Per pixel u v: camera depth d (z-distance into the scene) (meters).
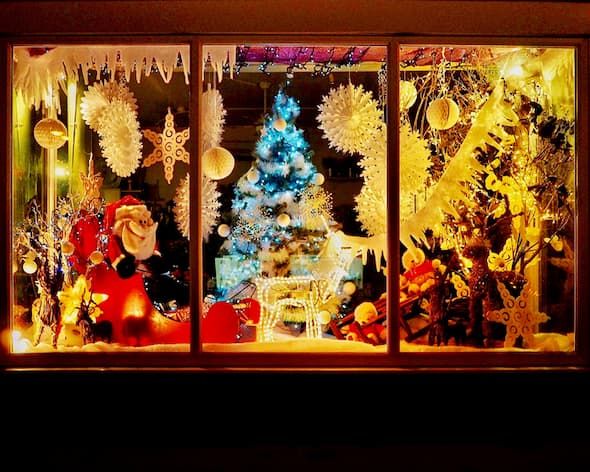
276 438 4.45
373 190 5.03
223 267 5.07
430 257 4.91
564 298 4.72
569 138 4.74
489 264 4.92
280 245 5.18
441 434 4.46
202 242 4.72
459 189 5.04
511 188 5.00
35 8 4.41
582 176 4.59
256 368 4.48
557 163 4.84
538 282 4.85
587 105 4.58
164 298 4.84
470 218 4.99
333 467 4.11
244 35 4.54
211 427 4.45
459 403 4.47
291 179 5.24
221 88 5.19
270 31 4.50
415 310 4.81
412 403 4.45
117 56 4.84
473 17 4.47
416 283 4.80
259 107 5.25
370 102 5.12
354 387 4.45
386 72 4.66
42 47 4.65
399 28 4.49
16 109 4.70
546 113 4.92
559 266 4.77
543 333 4.80
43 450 4.37
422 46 4.61
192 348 4.54
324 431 4.45
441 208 4.98
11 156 4.59
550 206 4.84
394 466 4.12
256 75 5.25
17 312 4.66
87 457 4.26
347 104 5.18
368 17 4.44
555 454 4.30
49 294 4.91
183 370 4.45
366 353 4.53
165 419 4.45
